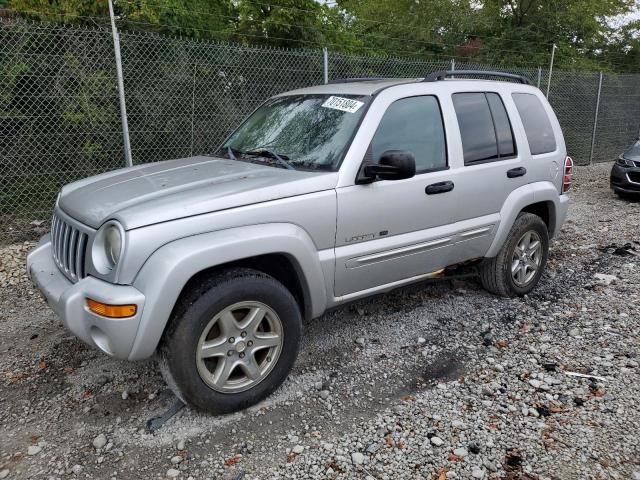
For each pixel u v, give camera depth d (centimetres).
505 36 1745
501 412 337
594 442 308
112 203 326
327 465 292
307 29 1044
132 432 319
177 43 755
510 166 469
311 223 345
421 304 497
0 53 668
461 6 1736
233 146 444
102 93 723
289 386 365
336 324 456
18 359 404
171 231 298
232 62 805
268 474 285
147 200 320
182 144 787
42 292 341
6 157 690
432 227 414
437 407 342
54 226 369
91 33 705
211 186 336
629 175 954
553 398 350
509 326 454
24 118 692
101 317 290
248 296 319
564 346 420
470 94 454
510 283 500
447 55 1606
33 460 296
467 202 434
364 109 384
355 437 314
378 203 374
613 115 1454
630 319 466
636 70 1903
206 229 308
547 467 289
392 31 1661
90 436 316
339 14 1245
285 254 334
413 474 285
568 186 549
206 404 318
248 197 323
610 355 404
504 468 289
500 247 480
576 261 627
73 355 407
